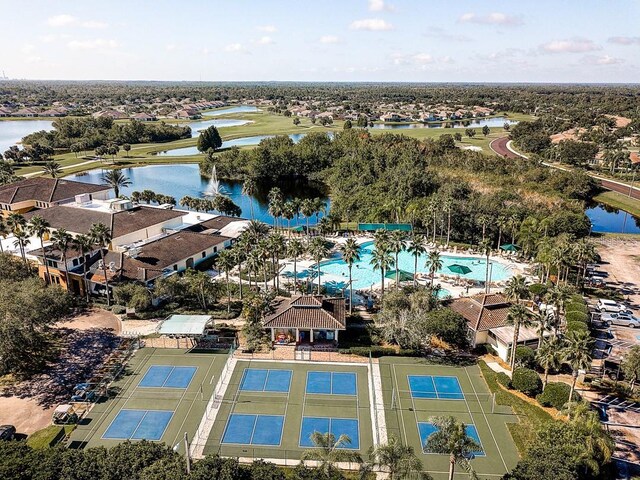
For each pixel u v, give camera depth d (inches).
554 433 1955.0
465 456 1733.5
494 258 4480.8
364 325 3235.7
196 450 2114.9
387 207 5487.2
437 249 4687.5
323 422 2310.5
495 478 1956.2
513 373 2532.0
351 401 2469.2
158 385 2591.0
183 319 3034.0
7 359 2492.6
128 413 2359.7
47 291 2913.4
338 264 4362.7
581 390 2522.1
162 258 3976.4
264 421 2311.8
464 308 3161.9
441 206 5073.8
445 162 7170.3
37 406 2412.6
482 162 6958.7
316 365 2785.4
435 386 2581.2
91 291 3745.1
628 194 6840.6
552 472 1726.1
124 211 4606.3
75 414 2310.5
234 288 3814.0
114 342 3024.1
